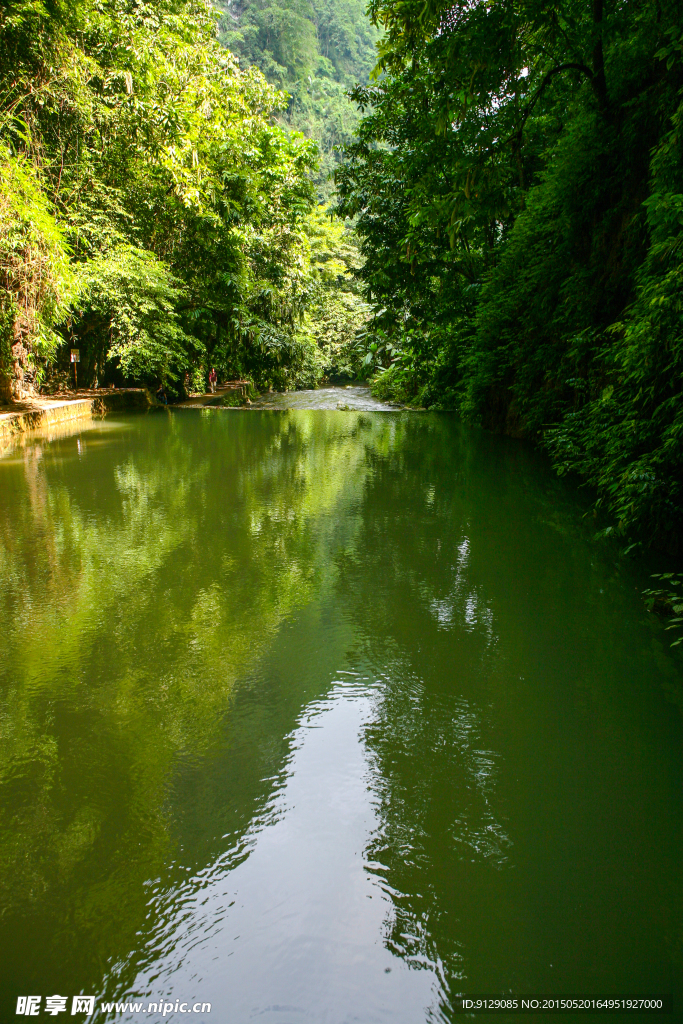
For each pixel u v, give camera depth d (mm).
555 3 8172
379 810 2158
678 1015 1490
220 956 1621
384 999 1510
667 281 4820
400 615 3793
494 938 1698
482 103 8891
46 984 1557
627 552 4918
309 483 7727
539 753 2494
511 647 3383
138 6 17016
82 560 4777
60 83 14797
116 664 3191
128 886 1849
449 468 8805
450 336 18109
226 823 2084
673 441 4672
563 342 10000
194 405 22000
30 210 11273
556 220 10250
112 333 19375
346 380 46875
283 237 26688
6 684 3006
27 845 1997
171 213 20906
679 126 5910
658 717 2742
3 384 14633
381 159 18047
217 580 4367
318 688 2965
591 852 1993
